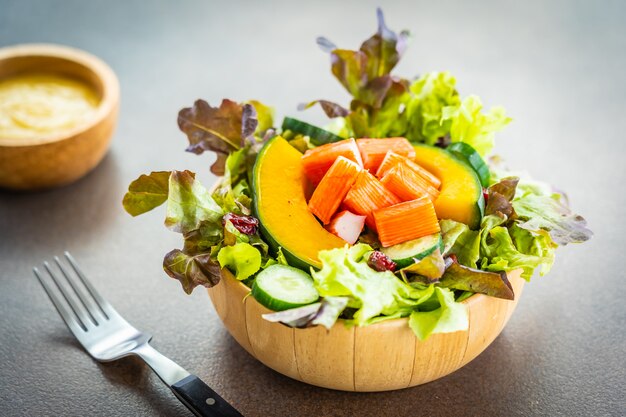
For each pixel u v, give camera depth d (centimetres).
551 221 122
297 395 121
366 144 130
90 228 159
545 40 220
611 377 124
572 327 134
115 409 120
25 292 144
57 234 157
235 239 114
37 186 165
